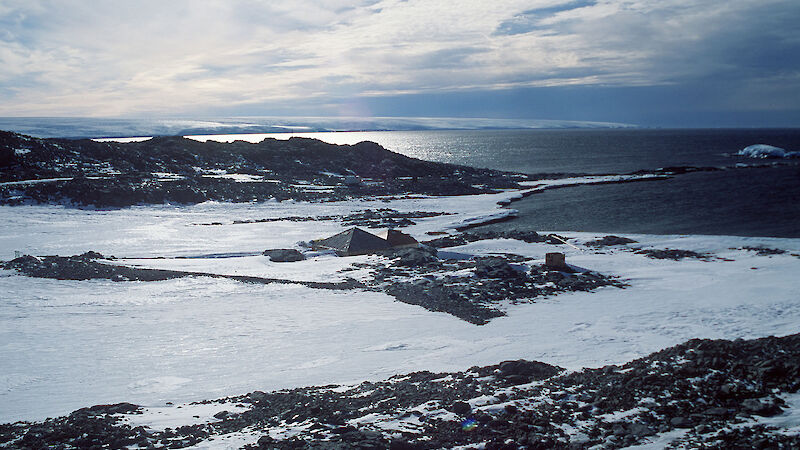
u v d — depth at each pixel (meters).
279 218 81.38
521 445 12.80
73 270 46.81
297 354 26.94
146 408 18.33
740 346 18.67
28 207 82.62
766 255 53.16
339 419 15.02
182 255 56.59
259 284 44.59
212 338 30.11
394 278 46.69
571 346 26.58
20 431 15.65
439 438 13.19
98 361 25.92
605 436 13.20
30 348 27.91
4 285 41.75
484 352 25.84
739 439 12.14
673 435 12.85
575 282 43.41
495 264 48.47
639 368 17.77
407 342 28.83
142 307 37.19
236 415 16.62
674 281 44.12
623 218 85.50
